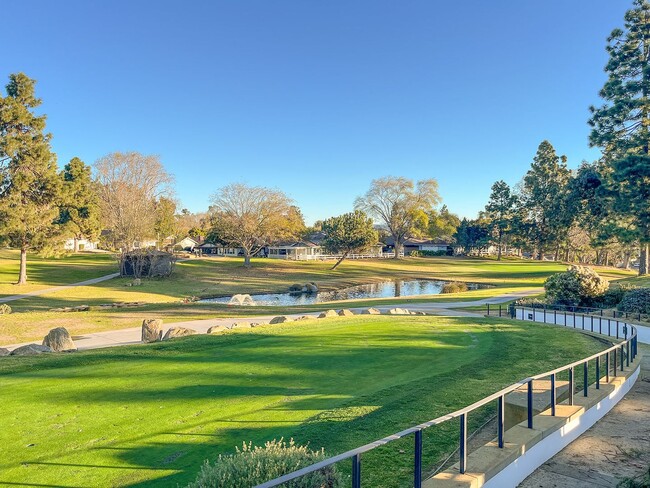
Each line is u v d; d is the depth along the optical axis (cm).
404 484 534
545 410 716
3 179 4341
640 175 3166
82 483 546
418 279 6981
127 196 5350
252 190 6875
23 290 4416
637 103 3541
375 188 9575
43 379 1040
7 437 690
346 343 1495
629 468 602
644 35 3672
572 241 9238
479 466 516
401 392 907
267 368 1137
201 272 6300
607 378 915
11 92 4494
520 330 1853
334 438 673
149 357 1286
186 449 642
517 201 10088
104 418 772
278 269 7150
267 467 404
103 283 5047
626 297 2325
